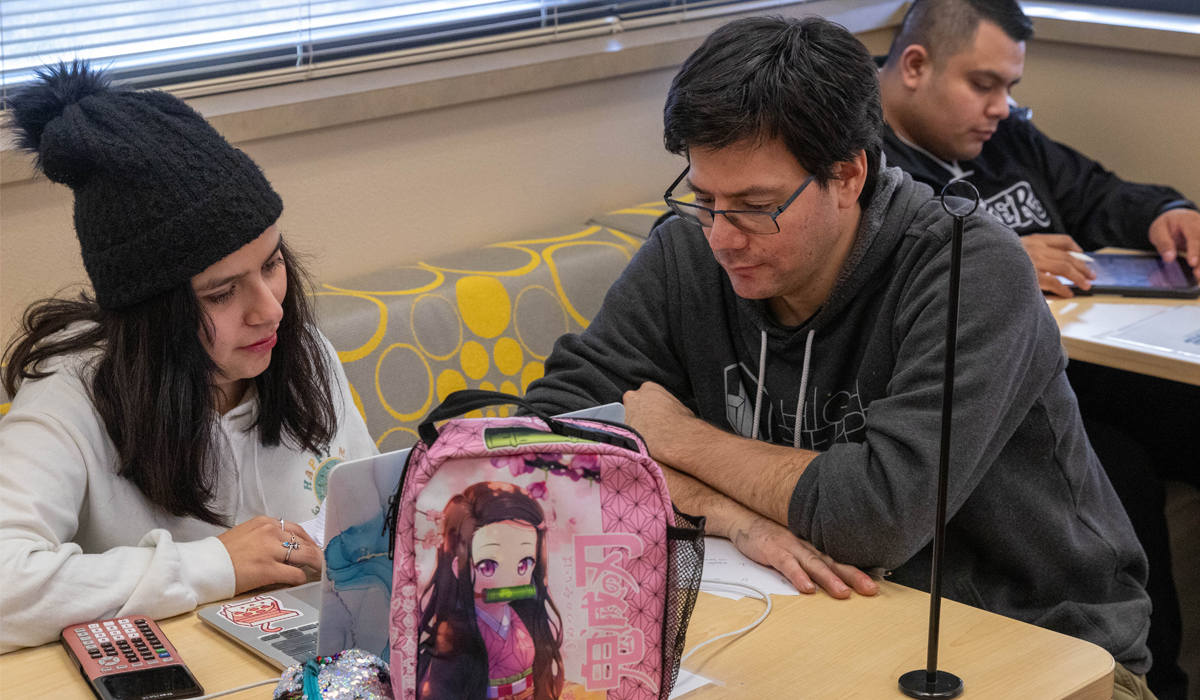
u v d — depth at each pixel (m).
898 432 1.16
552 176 2.28
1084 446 1.37
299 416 1.34
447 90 2.02
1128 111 2.69
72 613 1.00
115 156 1.06
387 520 0.90
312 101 1.85
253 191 1.13
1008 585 1.35
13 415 1.16
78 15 1.70
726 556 1.20
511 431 0.85
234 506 1.30
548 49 2.25
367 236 2.02
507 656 0.82
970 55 2.18
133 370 1.15
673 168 2.52
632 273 1.58
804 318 1.41
